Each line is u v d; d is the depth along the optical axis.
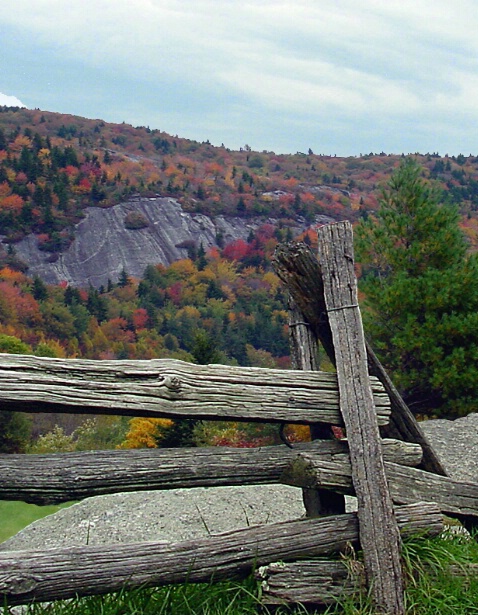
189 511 7.12
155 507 7.38
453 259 16.64
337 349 3.56
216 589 3.10
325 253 3.64
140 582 2.84
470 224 85.94
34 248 138.50
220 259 125.19
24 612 3.04
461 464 9.18
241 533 3.13
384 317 16.42
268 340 79.38
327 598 3.15
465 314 15.80
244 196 168.00
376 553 3.31
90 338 83.00
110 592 2.80
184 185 173.75
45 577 2.63
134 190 163.50
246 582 3.16
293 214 159.88
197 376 3.14
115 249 142.38
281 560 3.19
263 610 3.11
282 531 3.21
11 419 24.33
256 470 3.27
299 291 3.68
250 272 122.38
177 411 3.04
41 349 67.88
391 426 4.00
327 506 3.67
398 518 3.48
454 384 15.19
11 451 24.36
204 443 16.95
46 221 143.88
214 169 190.88
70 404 2.78
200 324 91.81
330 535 3.30
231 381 3.22
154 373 3.01
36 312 81.31
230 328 88.06
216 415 3.15
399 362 16.09
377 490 3.41
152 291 108.50
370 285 16.36
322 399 3.48
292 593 3.08
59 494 2.77
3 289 83.88
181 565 2.94
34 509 10.73
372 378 3.61
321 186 184.75
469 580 3.45
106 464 2.89
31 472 2.73
